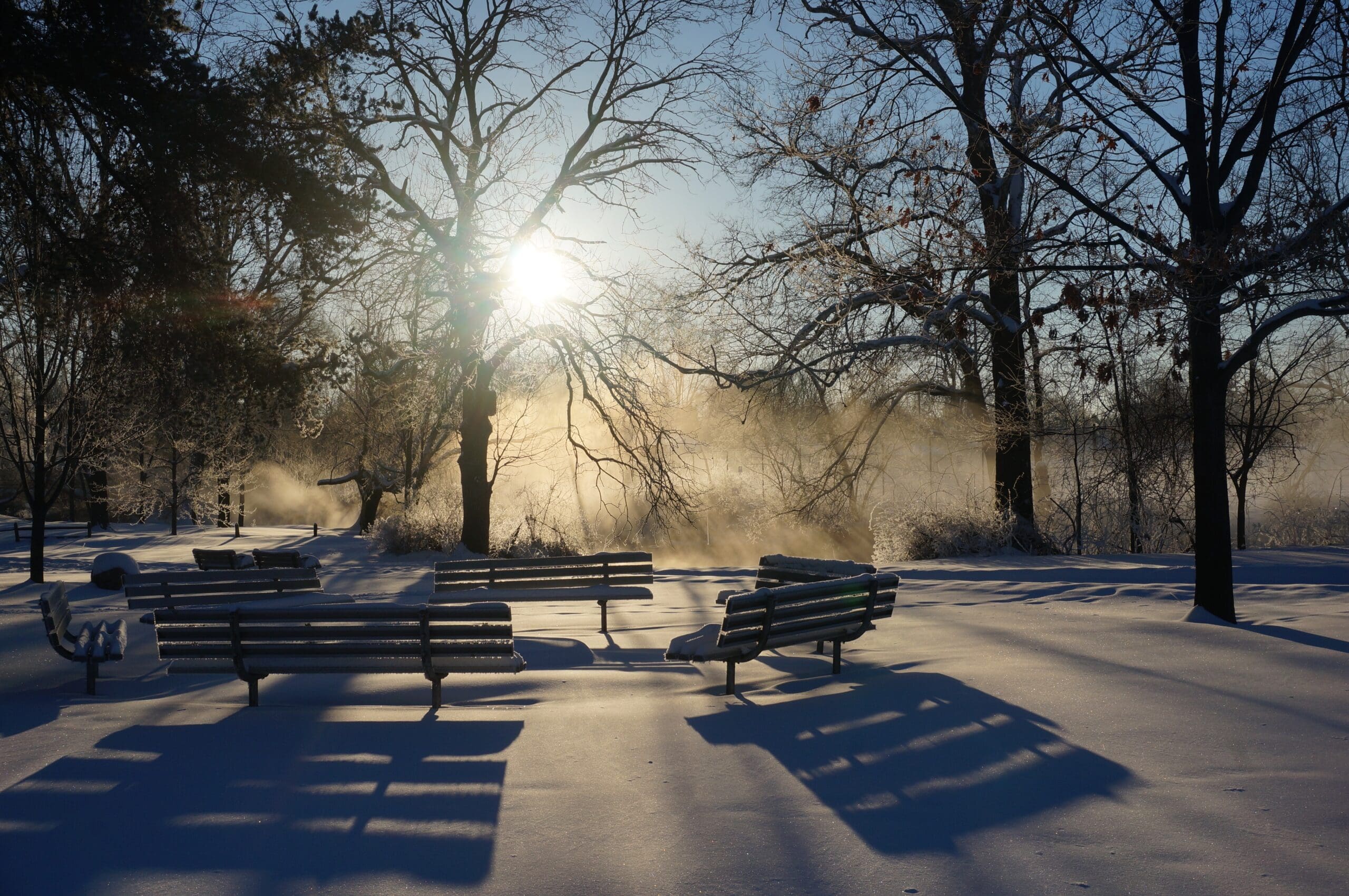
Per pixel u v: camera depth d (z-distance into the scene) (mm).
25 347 19703
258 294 15617
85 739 6160
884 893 3787
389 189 20547
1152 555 18984
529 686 7840
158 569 20297
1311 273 9977
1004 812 4609
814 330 20344
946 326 19844
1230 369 10133
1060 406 22219
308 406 20109
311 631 7031
